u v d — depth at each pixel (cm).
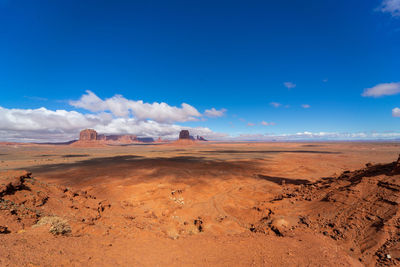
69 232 995
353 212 1322
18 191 1295
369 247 973
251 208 1906
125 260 737
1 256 596
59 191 1694
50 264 615
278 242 1023
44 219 1030
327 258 859
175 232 1245
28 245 717
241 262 795
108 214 1512
